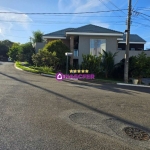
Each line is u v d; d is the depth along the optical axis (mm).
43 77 14375
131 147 3396
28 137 3492
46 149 3088
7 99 6234
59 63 18484
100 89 10336
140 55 16125
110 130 4160
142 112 5824
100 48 20359
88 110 5645
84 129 4098
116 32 19922
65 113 5156
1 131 3676
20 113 4871
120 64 18297
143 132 4180
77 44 22938
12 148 3051
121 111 5785
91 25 21891
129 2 14430
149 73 15289
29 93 7520
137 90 11148
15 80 11203
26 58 26547
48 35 24156
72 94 7953
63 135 3697
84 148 3217
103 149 3232
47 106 5734
